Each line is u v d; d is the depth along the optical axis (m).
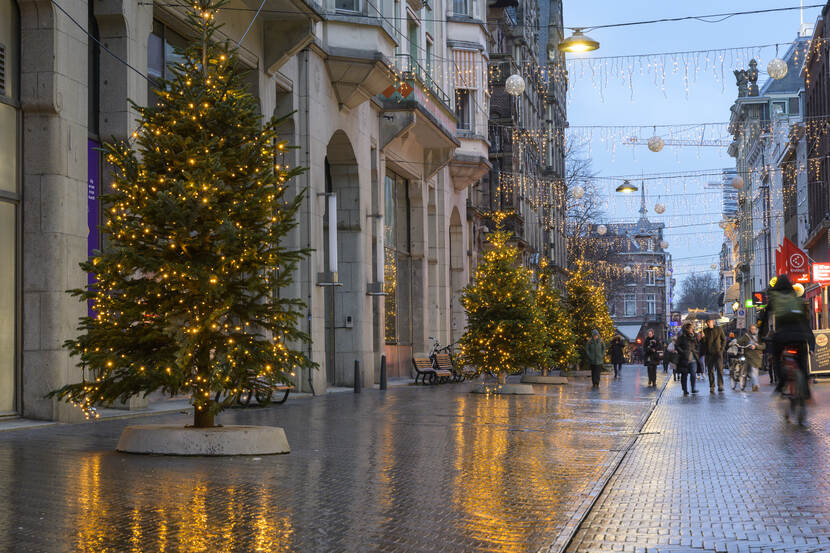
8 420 14.77
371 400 22.91
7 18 14.89
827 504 8.32
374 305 33.19
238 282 11.91
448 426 15.87
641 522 7.70
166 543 6.48
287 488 8.96
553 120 78.31
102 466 10.09
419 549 6.60
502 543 6.82
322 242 26.47
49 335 15.03
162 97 12.11
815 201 57.47
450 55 41.59
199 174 11.41
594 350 32.50
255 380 12.19
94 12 16.94
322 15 24.36
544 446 13.01
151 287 11.52
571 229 76.75
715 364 27.17
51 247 15.12
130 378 11.54
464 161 41.59
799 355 15.12
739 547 6.76
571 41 18.39
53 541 6.43
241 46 22.28
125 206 11.71
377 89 28.66
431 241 40.03
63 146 15.28
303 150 25.80
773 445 12.66
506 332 26.69
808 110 59.88
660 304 149.12
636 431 15.30
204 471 9.94
